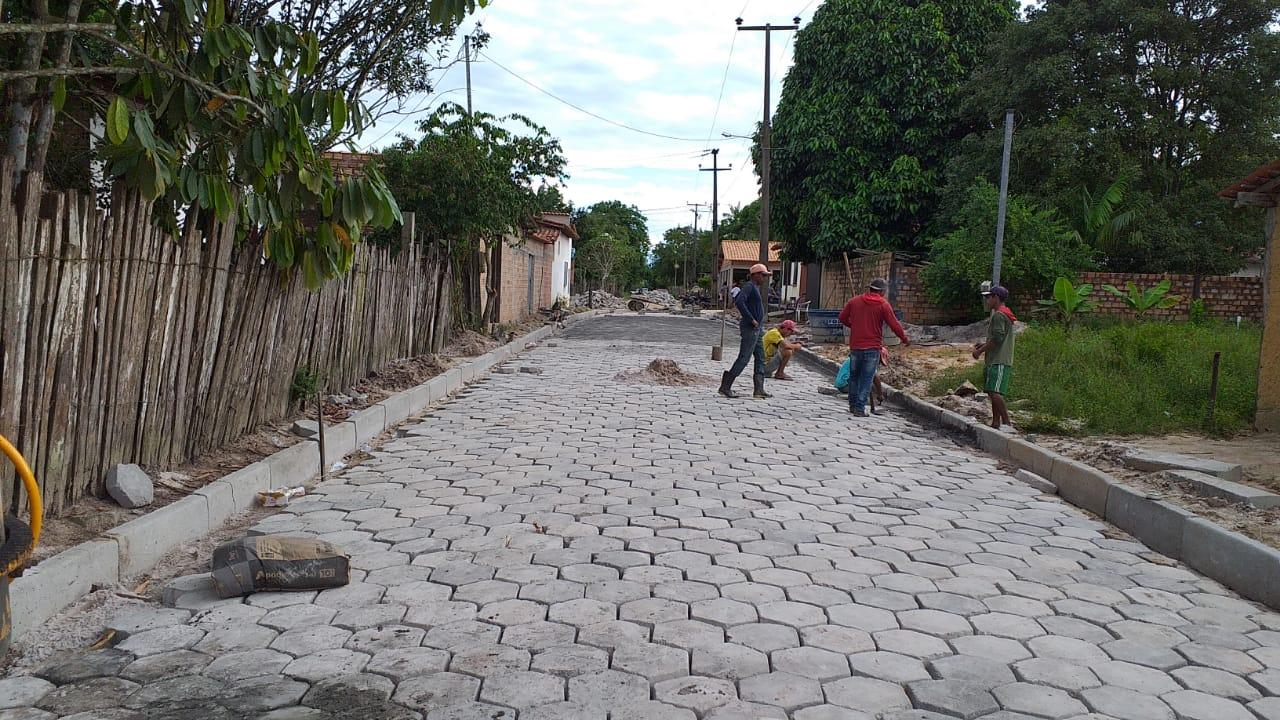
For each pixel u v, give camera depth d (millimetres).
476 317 17109
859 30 24078
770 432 9078
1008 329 8805
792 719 3105
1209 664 3660
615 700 3207
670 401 11055
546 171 16562
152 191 4934
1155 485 6152
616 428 8945
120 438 5176
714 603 4160
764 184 27375
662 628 3855
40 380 4398
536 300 28250
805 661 3566
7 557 2996
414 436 8367
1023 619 4113
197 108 5375
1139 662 3660
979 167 21469
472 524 5387
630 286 85688
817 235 25578
